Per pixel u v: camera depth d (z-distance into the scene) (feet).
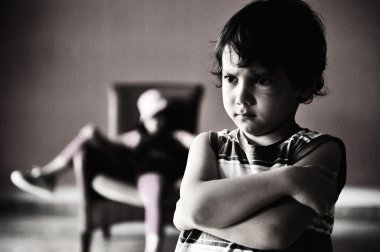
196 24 18.19
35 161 18.11
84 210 9.84
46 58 18.22
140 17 18.26
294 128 2.60
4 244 12.09
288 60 2.34
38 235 13.23
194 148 2.72
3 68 18.16
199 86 12.17
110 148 10.19
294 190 2.25
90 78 18.25
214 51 2.64
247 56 2.30
